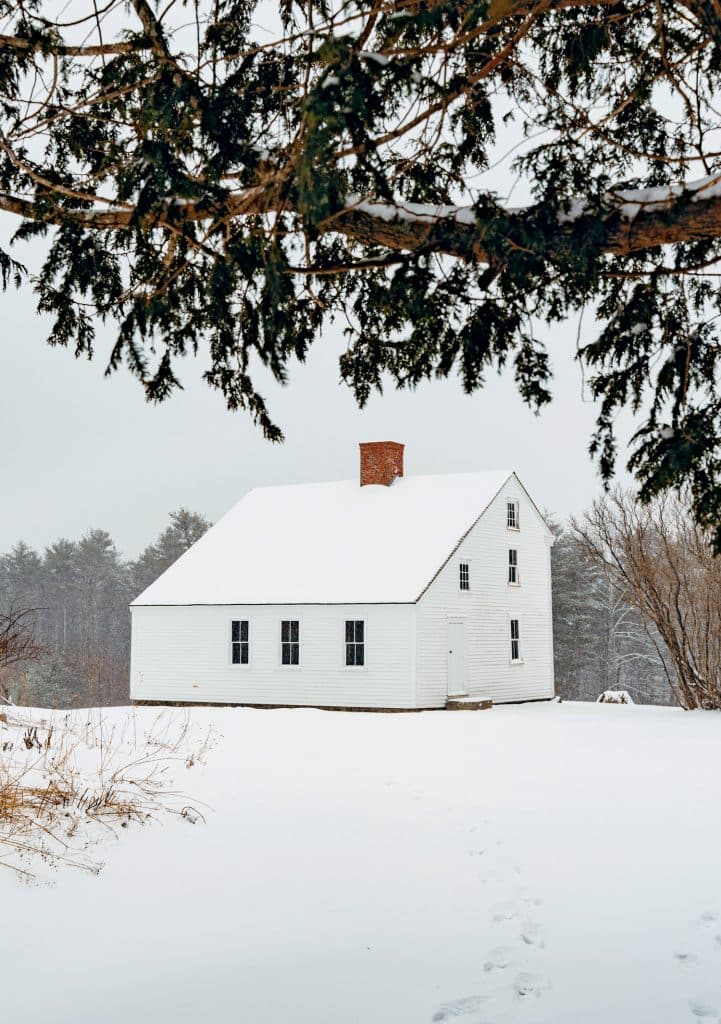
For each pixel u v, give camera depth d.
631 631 55.50
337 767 11.16
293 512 32.41
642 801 9.09
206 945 5.00
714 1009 4.27
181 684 29.09
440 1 2.80
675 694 23.75
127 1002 4.28
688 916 5.58
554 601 52.53
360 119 2.91
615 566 24.16
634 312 4.08
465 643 27.39
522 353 4.28
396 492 31.38
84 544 81.50
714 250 4.54
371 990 4.47
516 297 4.07
